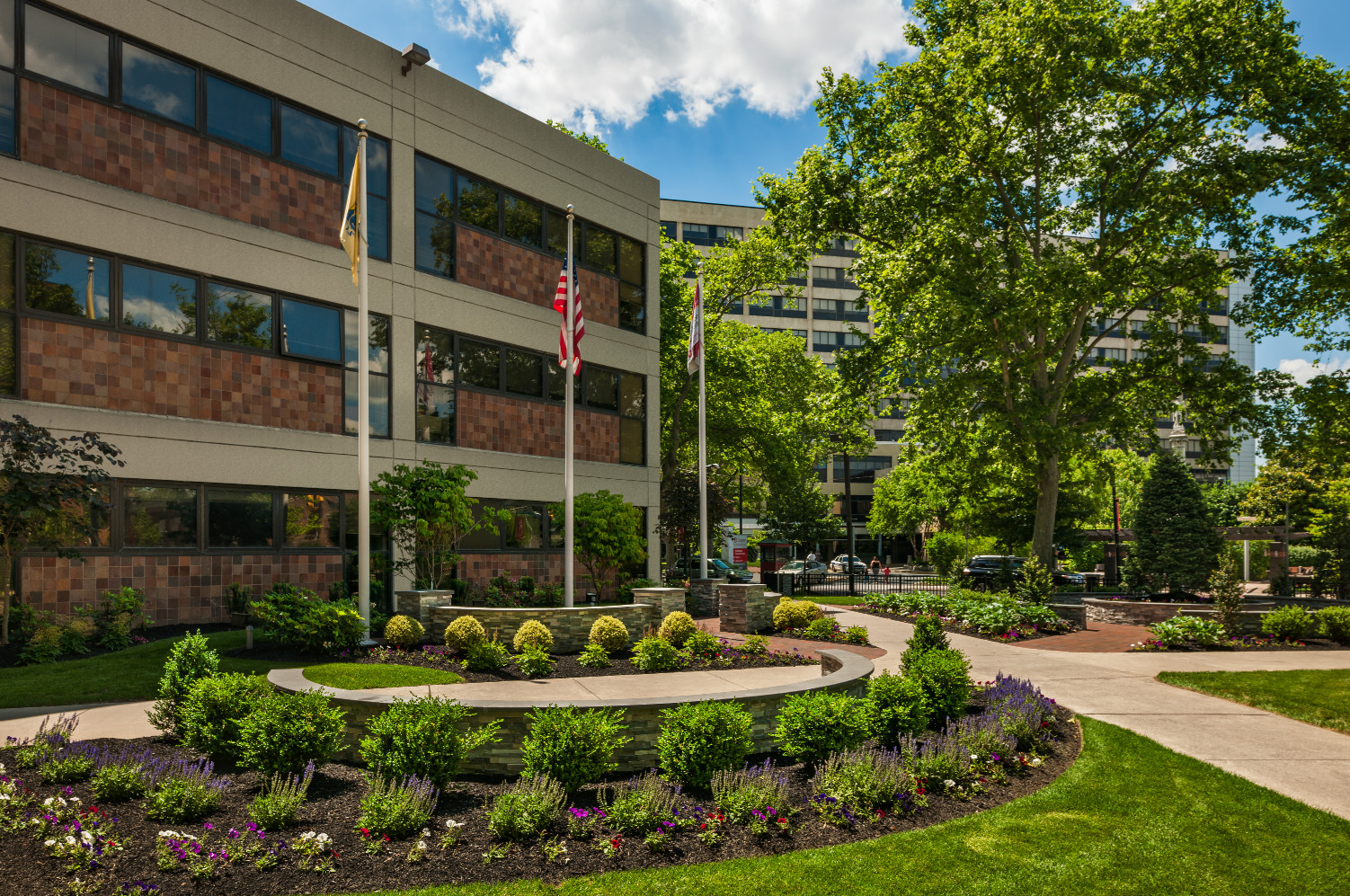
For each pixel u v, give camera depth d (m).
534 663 11.84
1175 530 35.50
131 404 14.80
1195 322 29.69
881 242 29.61
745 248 36.34
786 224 31.20
